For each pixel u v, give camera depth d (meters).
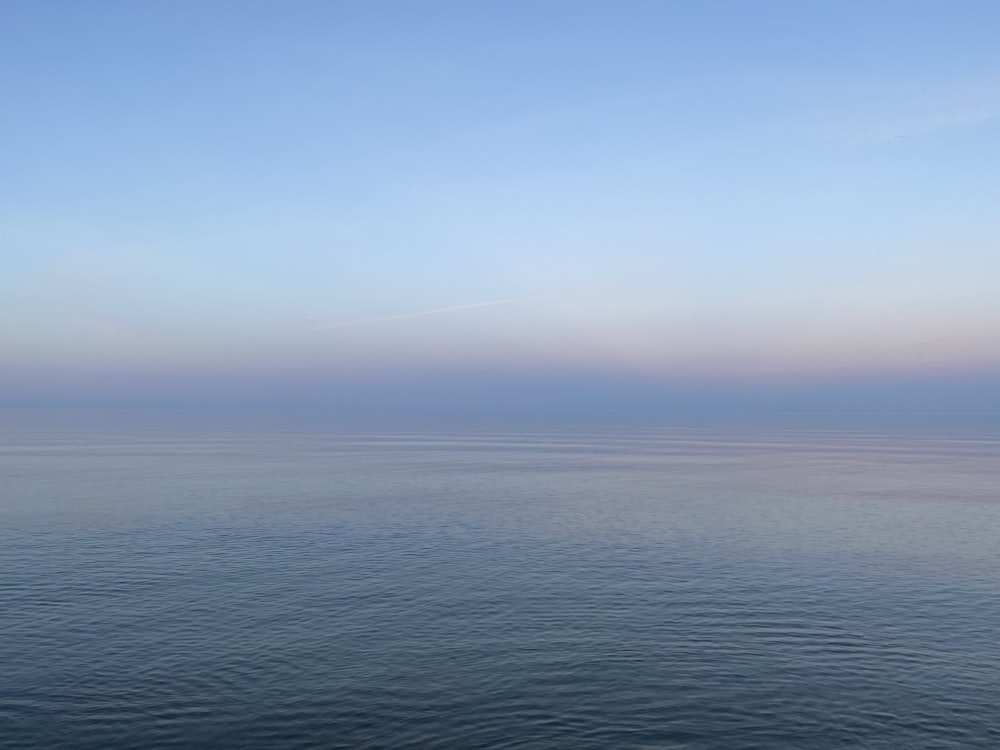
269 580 55.62
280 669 38.47
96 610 48.00
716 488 115.75
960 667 39.44
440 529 77.31
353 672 38.16
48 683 36.50
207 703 34.56
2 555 63.28
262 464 152.38
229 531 75.12
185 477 124.12
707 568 60.41
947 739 31.94
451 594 52.19
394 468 146.00
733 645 42.44
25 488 107.12
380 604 49.72
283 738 31.47
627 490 112.19
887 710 34.53
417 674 37.97
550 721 33.19
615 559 63.50
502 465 155.75
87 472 131.38
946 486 120.50
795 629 45.19
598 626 45.53
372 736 31.73
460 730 32.28
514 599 51.03
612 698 35.47
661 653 41.12
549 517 85.75
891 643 42.97
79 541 69.50
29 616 46.66
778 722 33.28
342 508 91.12
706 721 33.34
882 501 101.44
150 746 30.72
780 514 89.38
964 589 54.41
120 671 38.03
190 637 43.09
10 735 31.42
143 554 64.06
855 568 60.72
